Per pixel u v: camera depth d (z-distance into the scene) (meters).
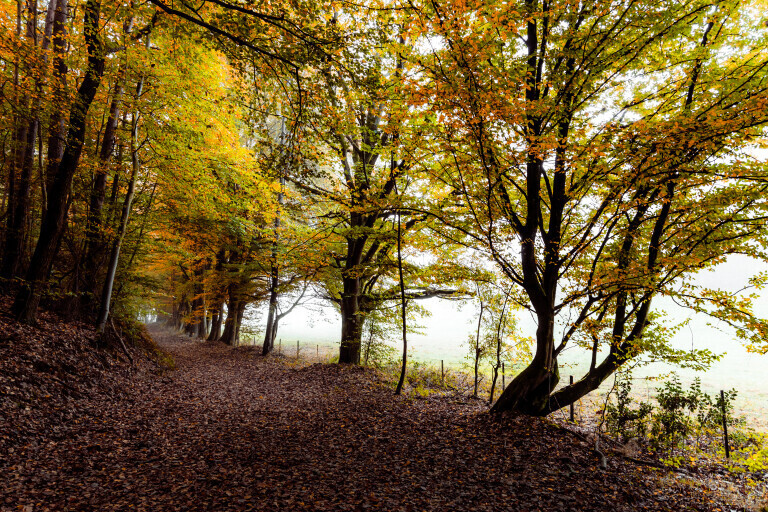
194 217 15.95
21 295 9.00
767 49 7.21
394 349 17.22
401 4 6.36
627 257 8.53
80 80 10.59
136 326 14.56
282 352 22.78
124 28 10.34
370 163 14.17
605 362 8.72
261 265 17.72
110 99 11.20
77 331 10.35
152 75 10.43
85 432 6.39
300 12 5.66
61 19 9.11
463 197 9.81
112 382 9.18
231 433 7.22
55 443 5.74
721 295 7.21
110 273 11.06
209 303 22.48
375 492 5.14
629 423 8.45
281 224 17.70
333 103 6.78
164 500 4.56
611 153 6.74
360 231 12.19
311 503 4.73
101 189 11.92
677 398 7.33
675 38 7.30
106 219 11.84
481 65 6.55
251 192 12.92
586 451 6.97
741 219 7.32
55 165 10.45
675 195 7.59
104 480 4.91
